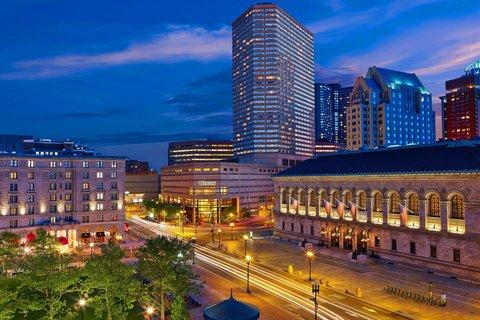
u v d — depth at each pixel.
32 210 119.88
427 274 79.94
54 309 52.00
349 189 102.19
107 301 52.62
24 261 62.28
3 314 45.69
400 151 102.00
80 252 106.38
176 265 55.56
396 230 89.25
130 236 137.50
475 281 74.00
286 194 125.69
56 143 170.00
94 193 129.00
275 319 56.88
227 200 185.38
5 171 115.38
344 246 102.81
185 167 192.88
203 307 61.75
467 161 78.44
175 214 175.75
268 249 108.19
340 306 62.38
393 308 61.00
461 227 77.69
